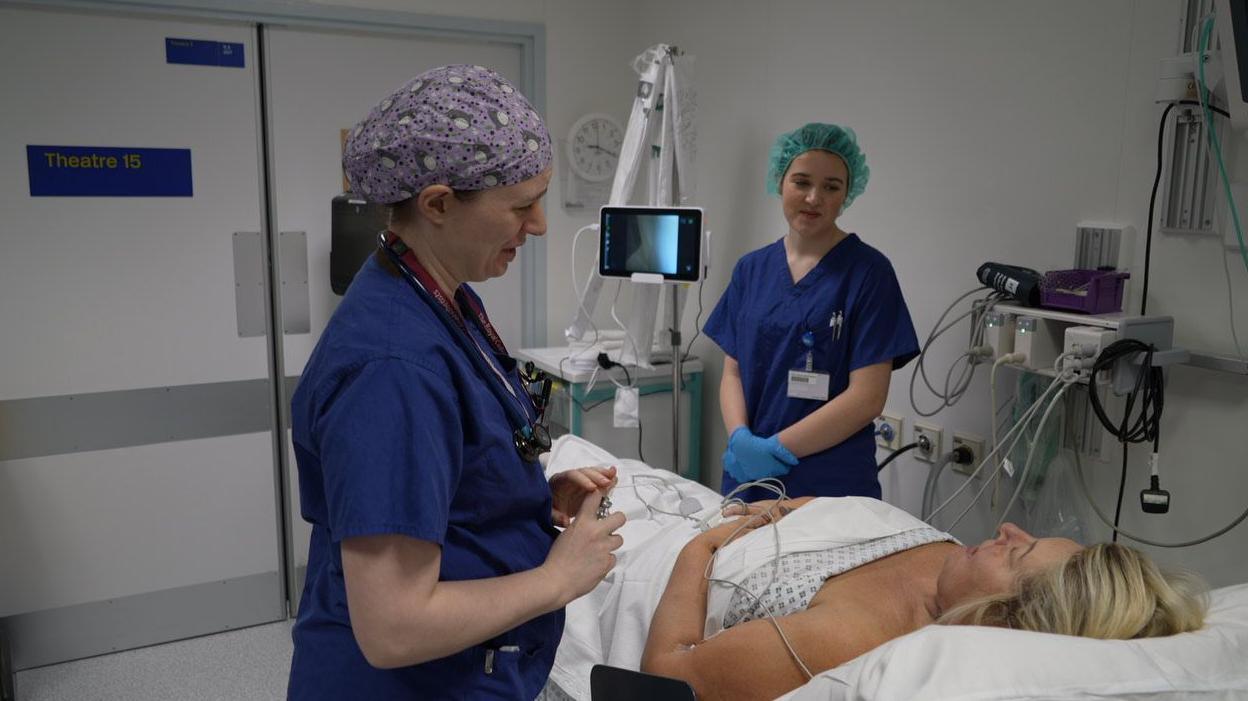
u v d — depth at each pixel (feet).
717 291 10.19
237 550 9.39
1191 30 5.56
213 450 9.14
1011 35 6.72
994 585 3.92
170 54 8.40
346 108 9.29
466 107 2.92
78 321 8.40
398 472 2.76
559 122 10.48
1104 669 2.98
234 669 8.64
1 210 7.99
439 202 2.99
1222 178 5.45
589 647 5.05
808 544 4.79
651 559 5.38
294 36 8.90
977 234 7.14
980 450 7.22
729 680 4.01
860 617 4.14
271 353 9.29
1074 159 6.36
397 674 3.14
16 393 8.28
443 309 3.13
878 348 6.68
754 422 7.34
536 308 10.73
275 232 9.09
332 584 3.27
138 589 9.00
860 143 8.14
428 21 9.38
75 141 8.16
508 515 3.35
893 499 8.16
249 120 8.83
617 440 9.64
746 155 9.55
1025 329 6.08
